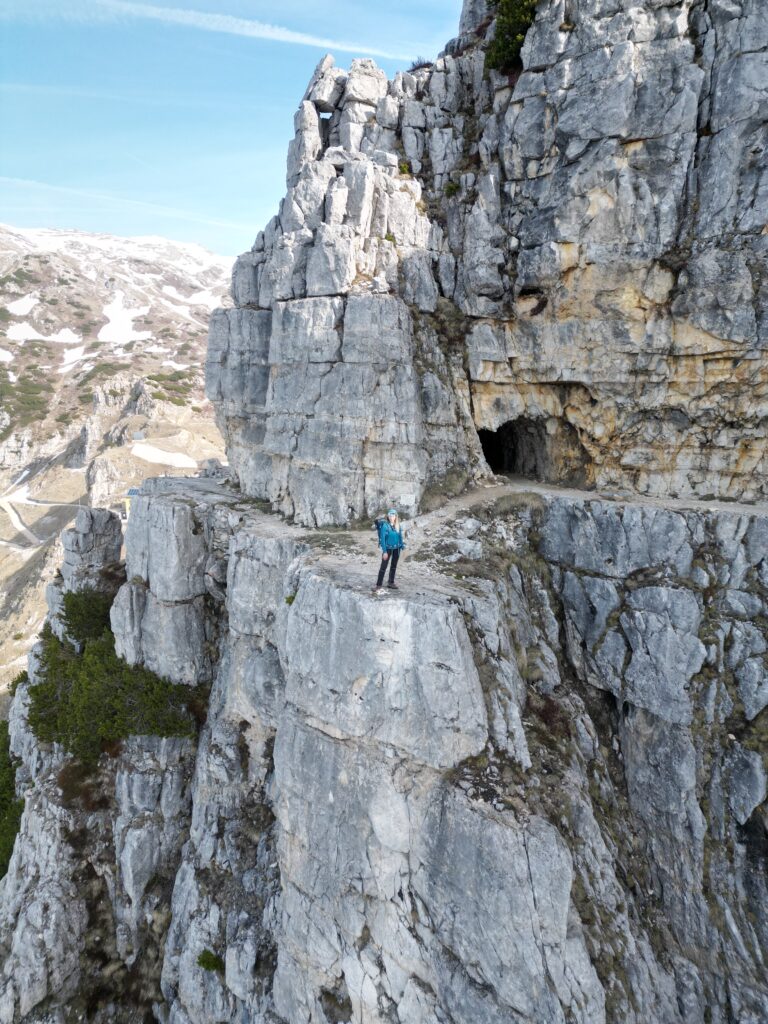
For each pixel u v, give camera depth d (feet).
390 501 86.43
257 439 106.42
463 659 57.36
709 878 66.85
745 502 83.71
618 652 77.00
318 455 87.86
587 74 78.89
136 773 91.09
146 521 100.07
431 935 55.16
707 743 69.62
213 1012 71.77
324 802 61.98
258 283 107.65
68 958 82.28
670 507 80.48
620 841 68.85
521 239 88.28
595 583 80.43
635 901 66.23
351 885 60.23
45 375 479.82
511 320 92.63
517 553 82.94
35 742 112.16
